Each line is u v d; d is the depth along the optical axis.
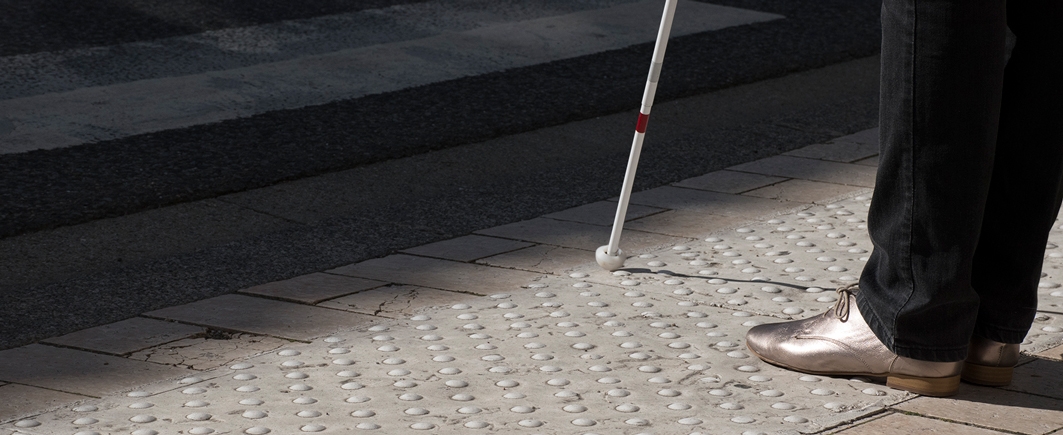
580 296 5.11
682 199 6.78
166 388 4.13
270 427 3.76
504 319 4.81
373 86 9.30
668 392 4.06
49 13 10.87
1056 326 4.77
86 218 6.52
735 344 4.55
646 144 8.14
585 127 8.52
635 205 6.66
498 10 11.83
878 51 10.95
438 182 7.28
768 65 10.28
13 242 6.12
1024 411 3.95
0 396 4.09
